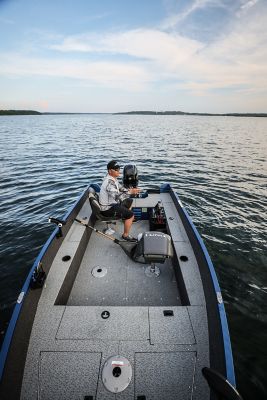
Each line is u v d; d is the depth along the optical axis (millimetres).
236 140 29109
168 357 2318
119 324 2607
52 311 2740
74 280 3631
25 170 13492
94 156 17750
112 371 2211
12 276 4859
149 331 2537
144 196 5852
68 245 3852
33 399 2057
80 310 2764
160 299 3367
